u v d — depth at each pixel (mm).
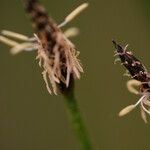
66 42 81
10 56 189
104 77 182
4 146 190
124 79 179
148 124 173
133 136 176
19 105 190
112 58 182
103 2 182
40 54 81
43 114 189
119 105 180
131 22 177
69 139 188
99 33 182
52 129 189
